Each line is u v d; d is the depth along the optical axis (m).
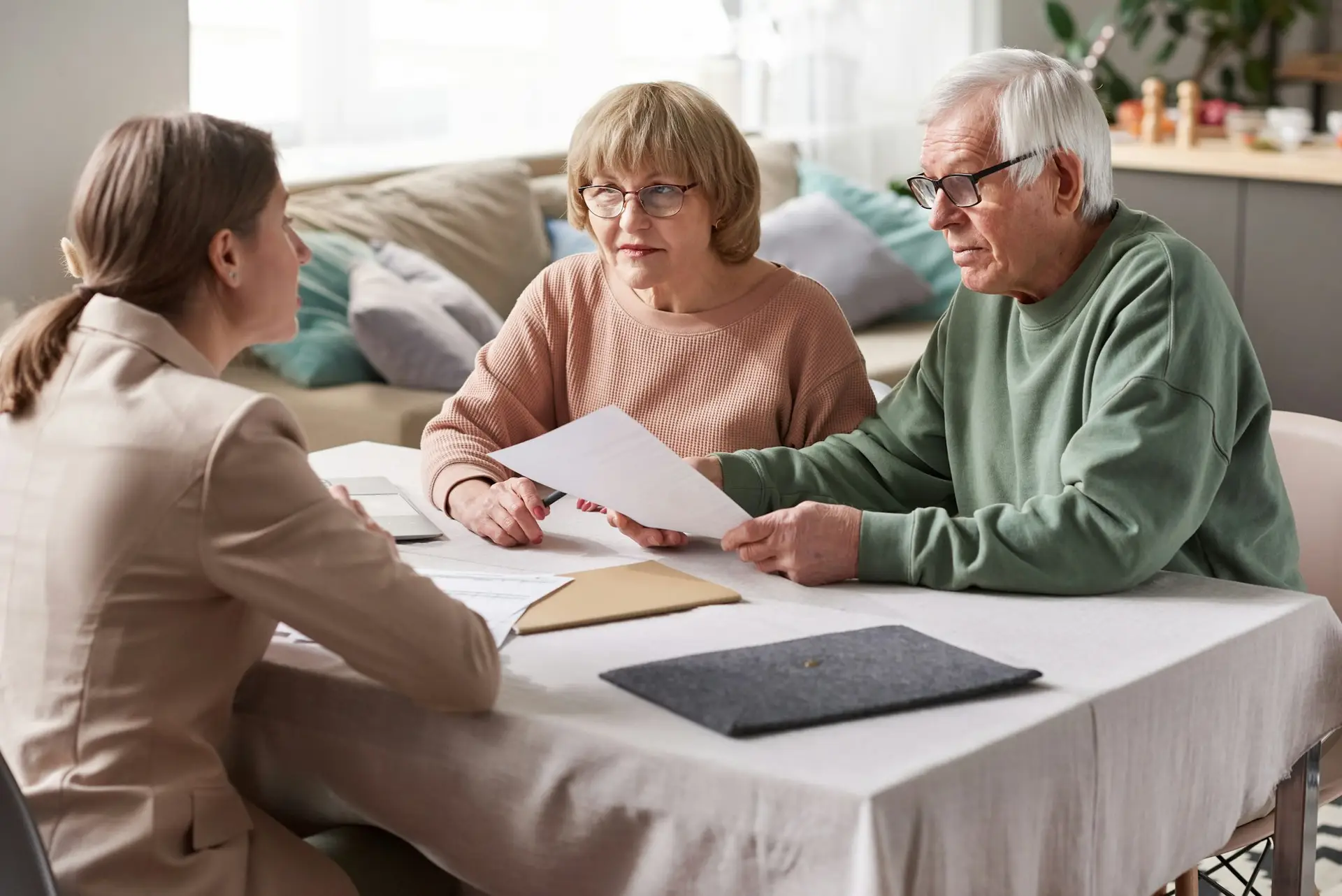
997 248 1.77
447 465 2.04
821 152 5.71
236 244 1.37
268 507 1.28
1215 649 1.46
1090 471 1.62
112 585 1.29
